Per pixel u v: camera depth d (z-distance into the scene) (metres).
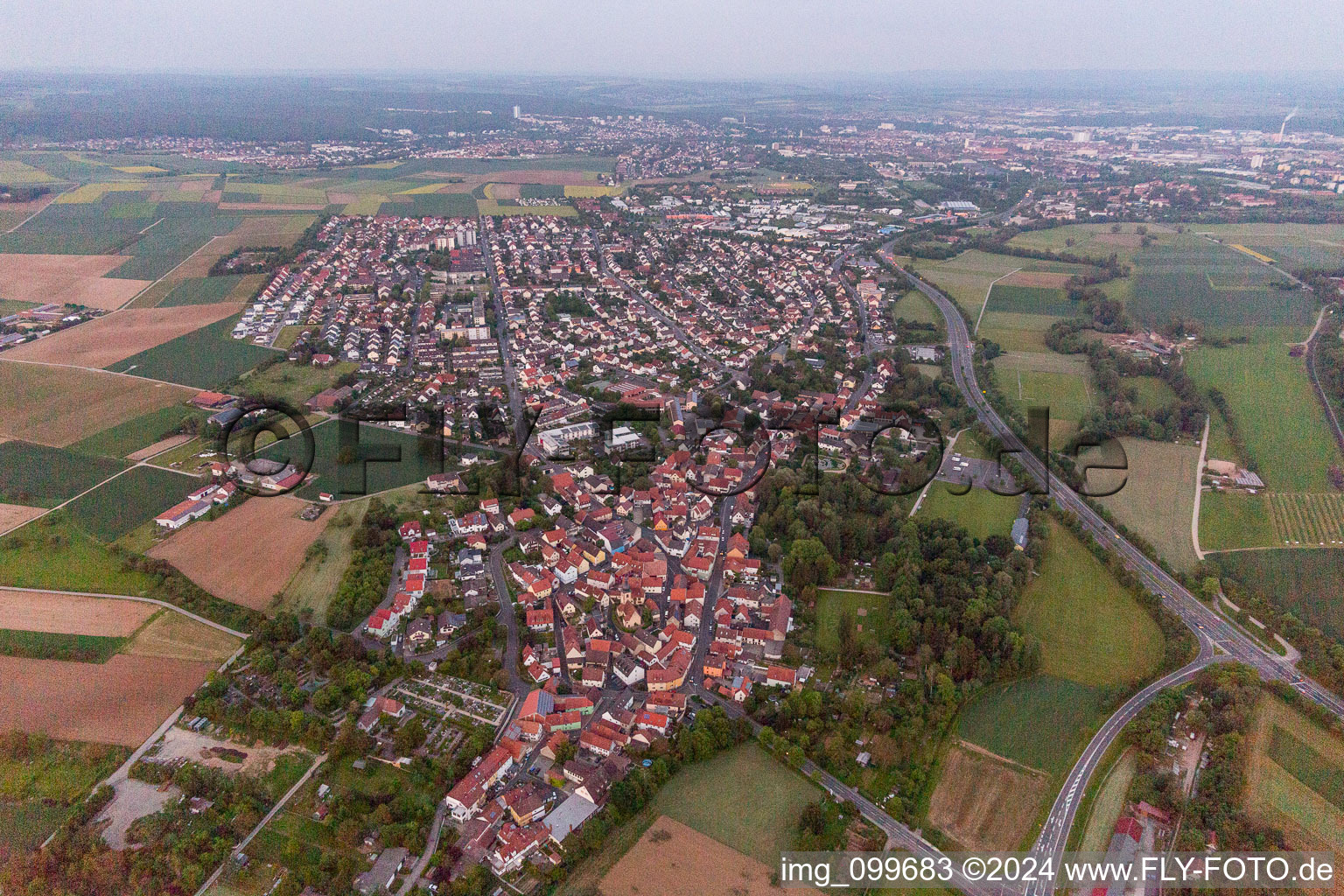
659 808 166.38
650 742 182.12
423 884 148.12
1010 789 172.12
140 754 173.62
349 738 175.12
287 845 153.25
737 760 180.00
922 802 168.62
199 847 151.88
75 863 149.12
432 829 159.88
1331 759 178.62
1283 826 161.62
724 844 157.88
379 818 158.12
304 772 171.62
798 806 167.50
